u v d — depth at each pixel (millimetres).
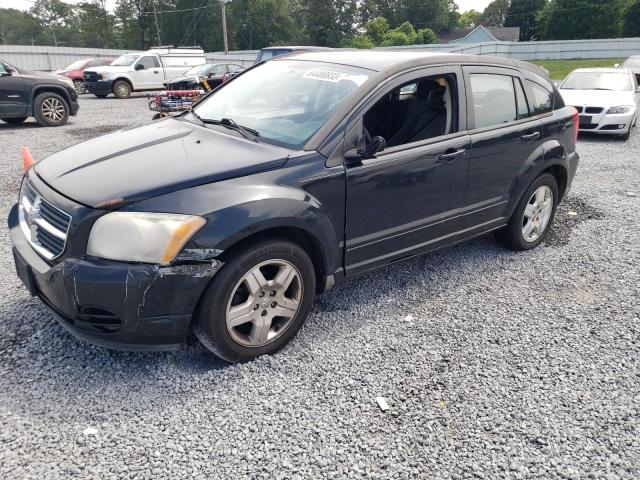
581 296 4070
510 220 4695
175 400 2730
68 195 2758
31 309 3562
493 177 4242
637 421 2699
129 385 2832
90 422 2557
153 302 2623
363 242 3471
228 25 75750
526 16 86250
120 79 20375
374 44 83125
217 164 2955
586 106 11148
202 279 2682
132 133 3709
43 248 2861
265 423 2592
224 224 2695
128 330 2646
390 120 3574
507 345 3357
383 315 3695
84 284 2562
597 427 2650
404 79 3578
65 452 2367
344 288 4098
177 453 2387
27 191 3207
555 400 2840
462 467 2375
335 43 89188
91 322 2689
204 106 4145
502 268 4559
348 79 3557
